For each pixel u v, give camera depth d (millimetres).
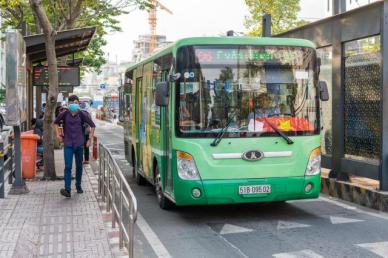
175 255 6824
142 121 11742
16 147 10648
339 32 11383
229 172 8281
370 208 9812
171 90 8492
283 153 8445
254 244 7305
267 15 14641
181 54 8359
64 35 15609
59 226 7980
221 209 9719
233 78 8430
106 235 7453
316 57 8789
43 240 7211
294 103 8594
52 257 6434
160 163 9523
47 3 19734
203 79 8352
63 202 9828
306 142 8570
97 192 10922
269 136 8430
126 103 14625
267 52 8578
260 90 8484
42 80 20641
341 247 7078
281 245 7223
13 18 23547
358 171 10672
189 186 8211
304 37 12891
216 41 8438
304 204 10211
